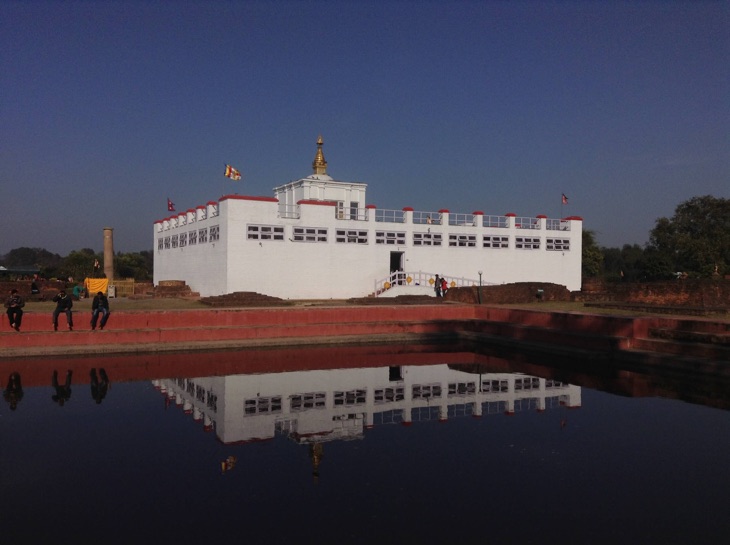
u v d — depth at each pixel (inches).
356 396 705.0
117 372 832.3
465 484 414.0
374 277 1560.0
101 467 446.9
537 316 1070.4
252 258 1411.2
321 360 953.5
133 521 351.3
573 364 933.8
